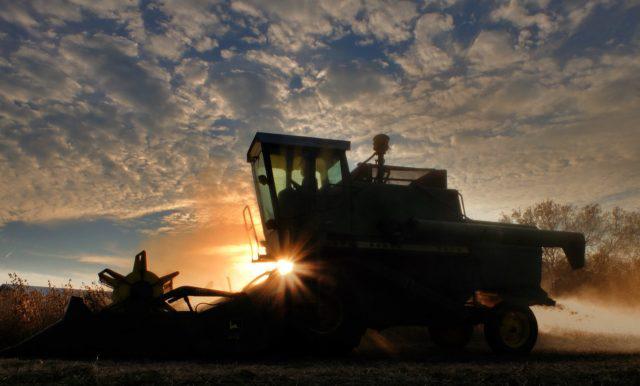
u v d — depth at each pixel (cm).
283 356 803
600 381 512
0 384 458
